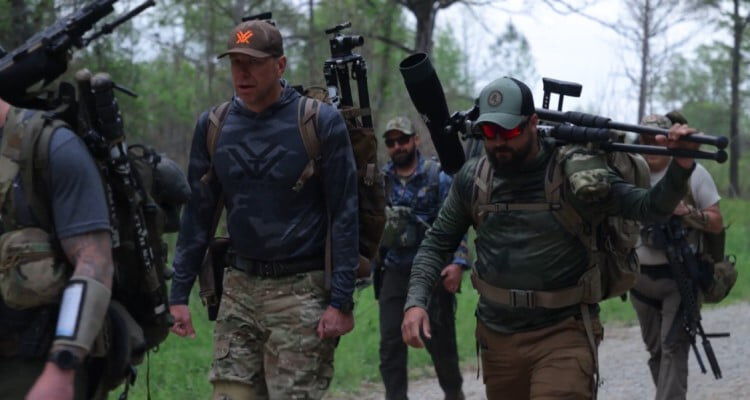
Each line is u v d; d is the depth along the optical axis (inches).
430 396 313.1
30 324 120.8
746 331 413.1
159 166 139.3
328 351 172.6
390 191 273.4
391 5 786.8
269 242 171.3
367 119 180.9
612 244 169.0
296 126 169.8
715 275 242.7
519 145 164.4
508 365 173.9
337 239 170.4
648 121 236.4
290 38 762.8
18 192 119.2
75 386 123.6
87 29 128.0
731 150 1934.1
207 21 804.6
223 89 863.7
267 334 173.2
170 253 472.4
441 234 181.2
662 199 155.4
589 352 168.9
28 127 118.6
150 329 134.8
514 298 170.1
